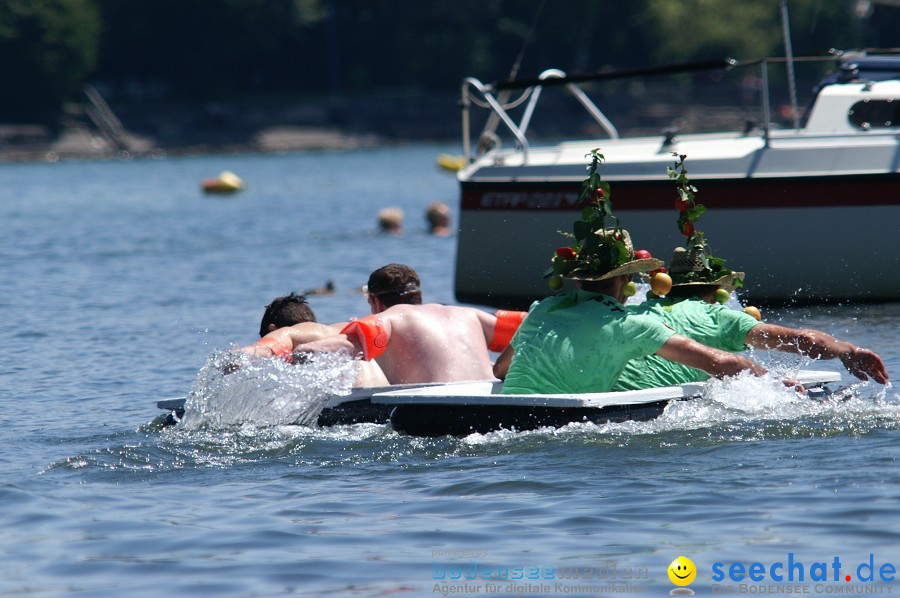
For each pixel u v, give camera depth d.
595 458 21.28
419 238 78.00
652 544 16.80
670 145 44.88
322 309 46.38
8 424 26.50
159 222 97.38
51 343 39.19
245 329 41.78
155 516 18.98
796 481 19.41
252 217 101.56
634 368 24.33
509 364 25.19
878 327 37.78
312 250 71.38
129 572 16.42
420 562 16.47
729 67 44.81
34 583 16.08
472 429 23.03
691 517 17.89
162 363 35.22
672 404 23.75
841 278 42.75
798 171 42.25
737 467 20.38
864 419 23.39
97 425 26.28
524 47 50.16
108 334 40.97
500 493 19.62
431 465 21.53
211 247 74.75
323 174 185.62
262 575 16.16
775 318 40.62
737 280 25.81
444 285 53.91
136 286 55.56
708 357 23.08
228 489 20.53
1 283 57.50
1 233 87.69
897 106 46.81
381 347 24.95
